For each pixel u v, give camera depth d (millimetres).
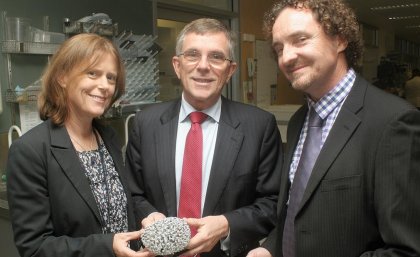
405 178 855
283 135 3051
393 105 924
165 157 1371
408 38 11508
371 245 956
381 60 8484
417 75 6781
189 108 1418
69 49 1169
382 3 5816
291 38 1004
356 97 1007
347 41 1041
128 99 2559
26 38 2033
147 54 2764
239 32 4141
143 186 1453
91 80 1184
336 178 960
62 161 1147
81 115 1240
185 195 1328
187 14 3541
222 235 1212
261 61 4539
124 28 2693
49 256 1069
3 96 2014
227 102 1486
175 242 1024
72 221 1138
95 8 2467
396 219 857
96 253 1074
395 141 874
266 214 1326
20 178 1100
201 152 1359
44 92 1217
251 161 1357
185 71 1352
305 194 1010
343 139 973
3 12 1986
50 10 2201
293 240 1096
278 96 4918
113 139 1398
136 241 1195
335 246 964
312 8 986
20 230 1098
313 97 1105
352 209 942
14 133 2061
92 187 1217
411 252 838
